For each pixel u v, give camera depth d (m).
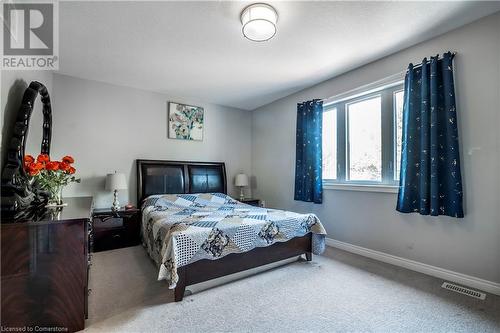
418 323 1.65
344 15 2.05
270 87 3.85
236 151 5.01
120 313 1.76
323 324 1.65
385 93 2.95
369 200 3.00
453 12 2.03
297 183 3.87
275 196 4.53
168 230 2.20
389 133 2.90
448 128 2.22
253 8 1.91
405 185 2.52
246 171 5.13
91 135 3.54
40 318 1.45
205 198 3.96
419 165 2.46
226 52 2.71
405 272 2.50
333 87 3.46
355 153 3.30
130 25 2.18
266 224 2.45
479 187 2.12
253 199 4.75
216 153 4.74
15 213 1.58
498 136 2.03
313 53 2.74
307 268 2.61
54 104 3.28
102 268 2.61
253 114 5.17
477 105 2.13
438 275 2.36
